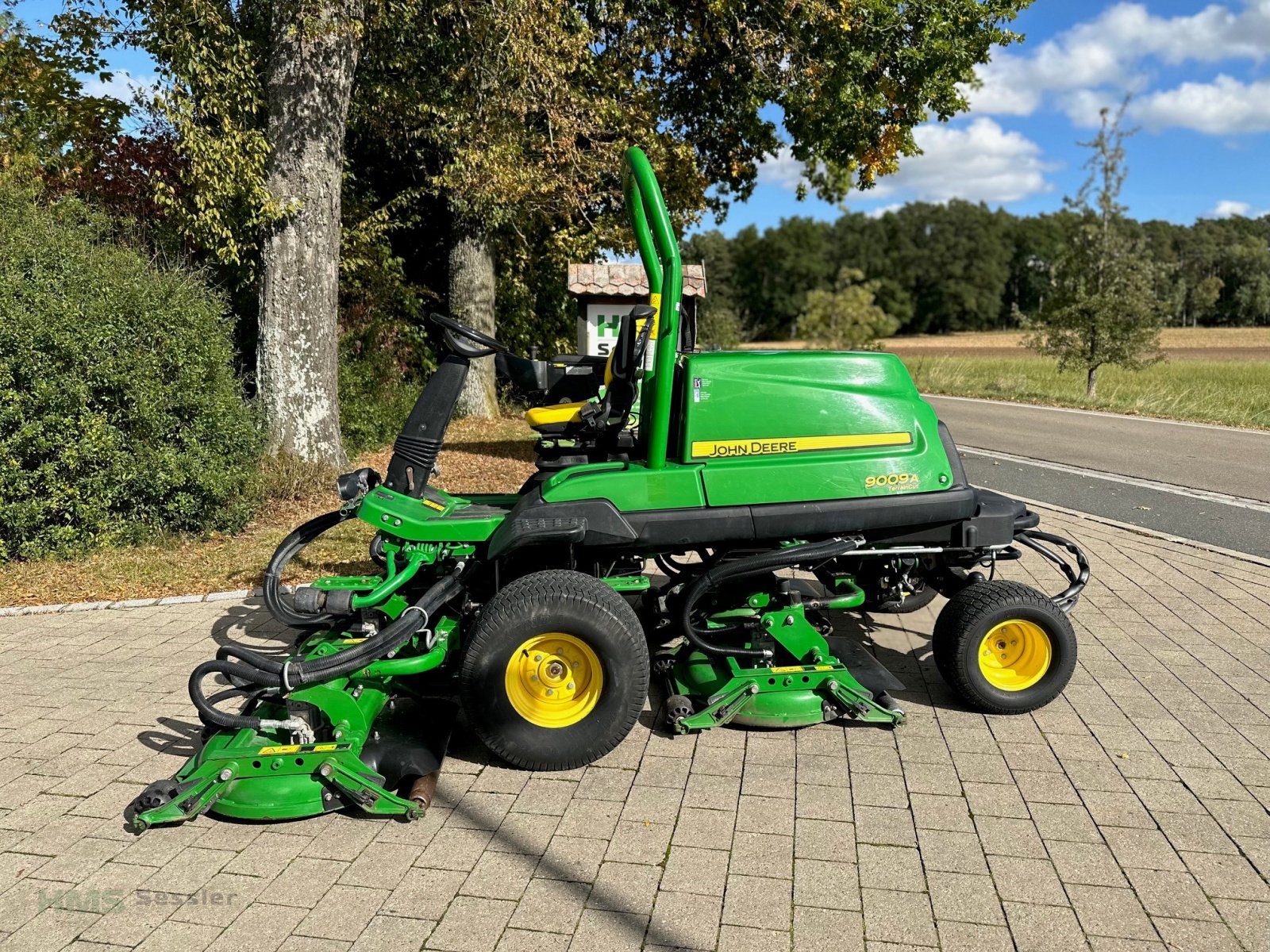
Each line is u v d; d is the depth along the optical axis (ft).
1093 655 16.58
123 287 23.29
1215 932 8.96
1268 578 21.40
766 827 10.95
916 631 18.07
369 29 32.42
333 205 29.91
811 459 13.24
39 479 22.44
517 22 31.55
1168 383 75.00
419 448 13.71
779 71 48.01
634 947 8.80
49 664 16.37
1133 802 11.44
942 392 74.69
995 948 8.76
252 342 36.22
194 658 16.62
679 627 14.03
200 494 24.39
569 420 14.28
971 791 11.75
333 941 8.93
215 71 27.71
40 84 36.55
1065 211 70.28
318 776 11.24
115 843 10.71
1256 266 302.04
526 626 11.78
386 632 11.93
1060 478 35.01
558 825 11.04
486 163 35.09
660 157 47.14
